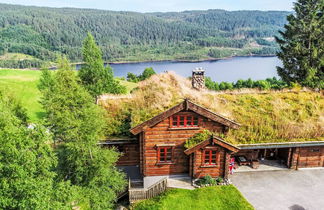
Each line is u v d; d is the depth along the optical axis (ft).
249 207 53.52
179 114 59.52
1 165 36.01
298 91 81.61
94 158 51.96
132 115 65.57
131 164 70.18
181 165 63.21
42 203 38.04
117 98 76.59
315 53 108.58
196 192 58.54
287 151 68.44
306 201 55.77
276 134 64.54
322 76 112.78
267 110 70.85
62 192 43.75
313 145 63.93
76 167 52.42
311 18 111.14
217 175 62.49
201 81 79.25
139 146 66.33
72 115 50.55
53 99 52.37
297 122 67.77
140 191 59.57
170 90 74.69
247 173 66.33
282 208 53.72
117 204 62.28
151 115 62.59
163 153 62.03
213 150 60.13
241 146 61.82
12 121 40.78
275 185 61.26
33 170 38.83
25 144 38.99
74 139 50.37
